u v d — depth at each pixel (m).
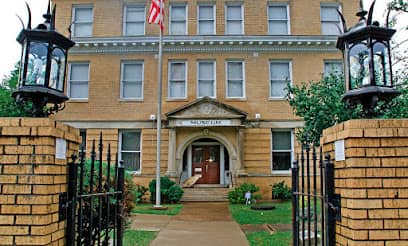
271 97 19.97
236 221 12.00
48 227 3.46
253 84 20.08
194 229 10.46
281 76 20.27
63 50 4.29
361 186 3.51
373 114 4.04
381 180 3.51
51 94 4.01
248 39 20.11
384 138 3.57
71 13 20.92
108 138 19.69
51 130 3.54
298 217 4.94
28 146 3.51
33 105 4.01
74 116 19.83
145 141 19.64
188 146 20.94
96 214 5.74
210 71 20.42
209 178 20.88
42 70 4.01
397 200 3.48
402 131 3.56
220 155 20.97
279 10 21.00
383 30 4.04
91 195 4.27
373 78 3.96
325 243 4.12
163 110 19.89
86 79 20.33
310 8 20.77
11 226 3.39
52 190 3.54
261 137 19.62
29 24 4.10
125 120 19.81
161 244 8.41
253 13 20.78
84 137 19.72
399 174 3.52
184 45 20.23
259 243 8.27
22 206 3.41
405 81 10.51
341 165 3.77
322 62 20.17
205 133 19.64
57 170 3.66
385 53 4.09
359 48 4.15
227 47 20.31
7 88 17.39
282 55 20.28
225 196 18.77
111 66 20.28
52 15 4.25
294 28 20.59
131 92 20.28
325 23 20.78
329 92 10.33
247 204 16.95
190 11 20.88
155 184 17.88
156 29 20.62
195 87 20.09
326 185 3.95
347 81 4.25
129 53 20.38
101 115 19.88
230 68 20.44
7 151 3.49
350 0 20.86
